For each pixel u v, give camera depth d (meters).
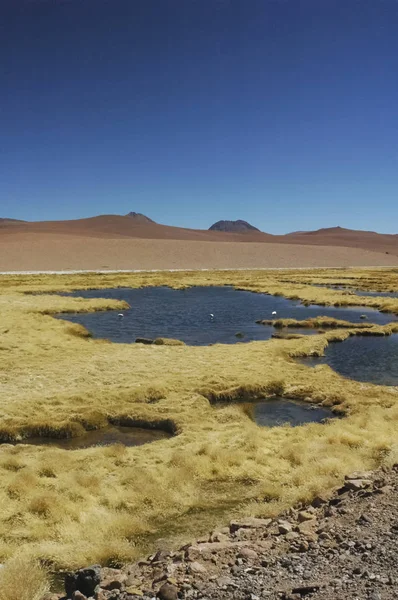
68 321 43.16
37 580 8.27
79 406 20.56
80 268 117.81
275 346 33.19
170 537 11.13
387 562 7.12
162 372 26.14
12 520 11.61
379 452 15.59
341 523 9.52
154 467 14.88
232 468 14.89
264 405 22.44
